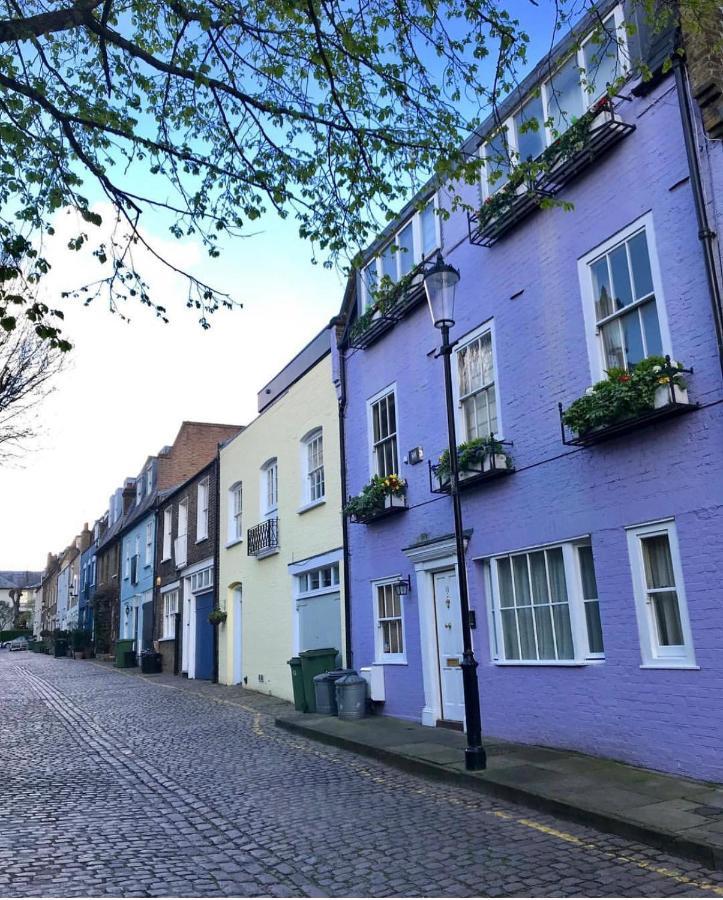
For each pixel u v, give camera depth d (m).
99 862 5.59
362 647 13.03
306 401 15.89
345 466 14.03
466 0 6.68
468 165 7.40
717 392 6.87
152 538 28.53
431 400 11.51
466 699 7.96
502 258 9.99
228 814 6.99
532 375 9.29
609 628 7.89
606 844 5.55
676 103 7.53
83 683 22.47
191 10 6.57
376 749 9.31
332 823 6.52
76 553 50.78
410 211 12.24
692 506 7.03
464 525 10.35
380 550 12.62
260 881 5.21
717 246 6.97
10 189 6.47
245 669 18.58
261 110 6.86
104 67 6.57
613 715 7.79
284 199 7.18
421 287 11.59
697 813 5.79
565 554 8.60
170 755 10.23
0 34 5.73
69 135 6.26
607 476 8.03
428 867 5.30
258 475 18.44
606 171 8.36
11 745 11.60
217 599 20.86
